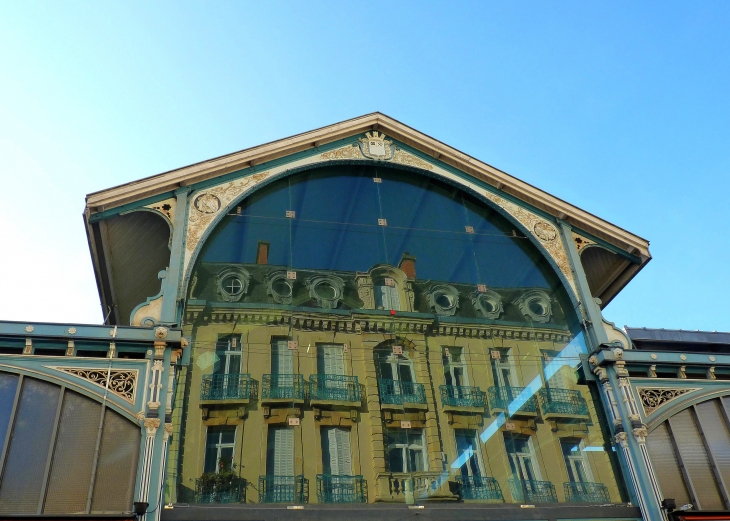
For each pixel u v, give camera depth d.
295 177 18.78
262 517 13.25
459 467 15.14
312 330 16.36
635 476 15.05
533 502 14.88
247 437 14.39
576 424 16.16
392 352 16.58
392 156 19.88
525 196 19.91
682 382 16.53
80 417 13.18
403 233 18.62
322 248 17.72
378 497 14.31
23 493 12.22
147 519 12.36
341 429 15.11
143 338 14.22
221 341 15.52
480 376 16.67
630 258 19.75
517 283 18.44
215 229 17.06
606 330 17.47
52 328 13.88
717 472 15.29
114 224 17.05
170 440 13.79
